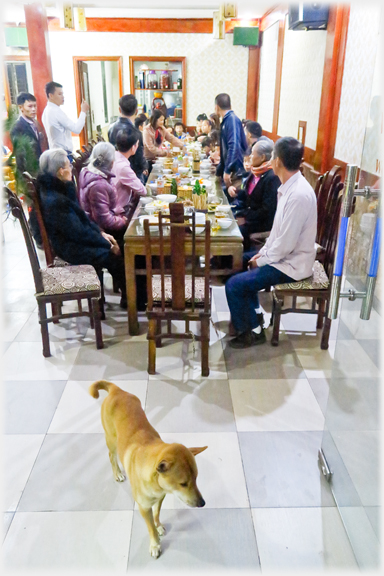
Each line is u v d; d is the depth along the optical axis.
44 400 2.28
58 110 5.03
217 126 5.35
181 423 2.12
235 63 8.00
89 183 3.02
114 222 3.11
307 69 4.91
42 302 2.55
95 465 1.88
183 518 1.66
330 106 4.13
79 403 2.26
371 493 1.44
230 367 2.58
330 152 4.21
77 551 1.53
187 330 2.40
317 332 2.97
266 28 7.17
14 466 1.87
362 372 1.56
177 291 2.33
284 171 2.51
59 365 2.58
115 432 1.65
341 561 1.51
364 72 3.37
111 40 7.88
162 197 3.29
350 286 1.68
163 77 8.11
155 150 5.38
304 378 2.48
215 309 3.25
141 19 7.69
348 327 1.70
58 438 2.03
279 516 1.67
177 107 8.32
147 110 8.27
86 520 1.64
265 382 2.44
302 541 1.58
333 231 2.65
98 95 9.24
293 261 2.58
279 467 1.88
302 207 2.45
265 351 2.74
